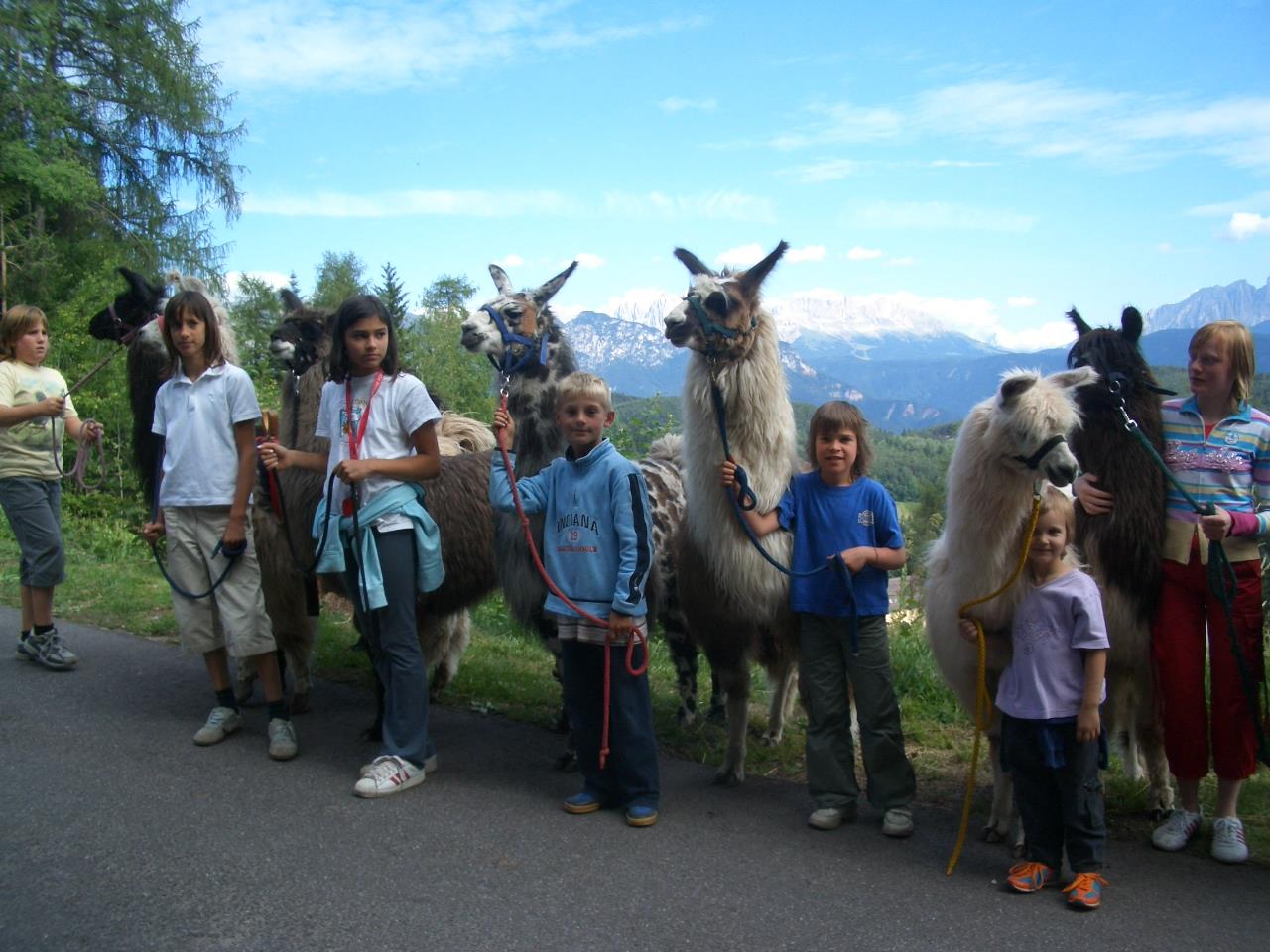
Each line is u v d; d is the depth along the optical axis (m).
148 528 4.89
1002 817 3.93
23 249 19.52
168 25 23.27
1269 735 3.97
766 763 4.96
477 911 3.22
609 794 4.18
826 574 4.09
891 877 3.58
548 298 4.91
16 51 20.20
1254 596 3.90
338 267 57.25
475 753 4.88
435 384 35.38
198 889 3.32
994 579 3.79
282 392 5.47
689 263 4.60
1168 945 3.12
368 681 6.16
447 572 5.03
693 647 5.65
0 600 7.85
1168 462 4.02
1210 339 3.94
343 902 3.26
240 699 5.55
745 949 3.04
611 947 3.03
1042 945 3.11
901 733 4.08
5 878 3.36
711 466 4.41
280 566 5.18
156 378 5.38
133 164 23.92
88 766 4.43
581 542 4.07
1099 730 3.45
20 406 5.67
